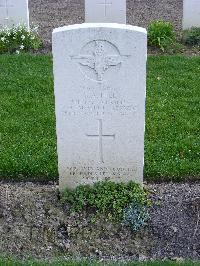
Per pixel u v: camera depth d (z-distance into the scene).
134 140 2.82
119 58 2.65
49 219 2.75
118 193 2.83
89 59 2.65
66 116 2.77
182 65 4.62
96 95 2.72
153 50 5.05
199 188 3.04
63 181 2.92
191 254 2.62
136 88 2.70
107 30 2.60
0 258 2.50
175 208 2.82
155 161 3.26
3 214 2.76
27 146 3.40
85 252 2.63
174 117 3.77
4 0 5.27
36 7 6.68
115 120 2.78
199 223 2.73
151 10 6.56
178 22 6.05
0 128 3.62
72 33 2.60
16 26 5.29
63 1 6.96
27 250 2.62
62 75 2.68
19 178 3.16
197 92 4.15
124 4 5.48
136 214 2.75
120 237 2.69
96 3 5.49
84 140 2.82
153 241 2.67
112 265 2.46
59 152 2.85
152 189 3.02
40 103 3.97
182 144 3.42
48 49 5.10
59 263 2.47
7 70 4.50
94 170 2.89
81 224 2.73
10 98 4.04
